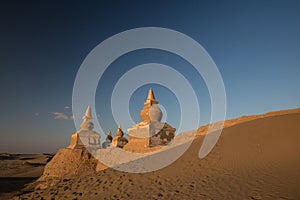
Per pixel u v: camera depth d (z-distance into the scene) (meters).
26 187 33.28
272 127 16.44
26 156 95.50
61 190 15.72
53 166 35.06
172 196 9.98
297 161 10.72
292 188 7.93
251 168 11.26
